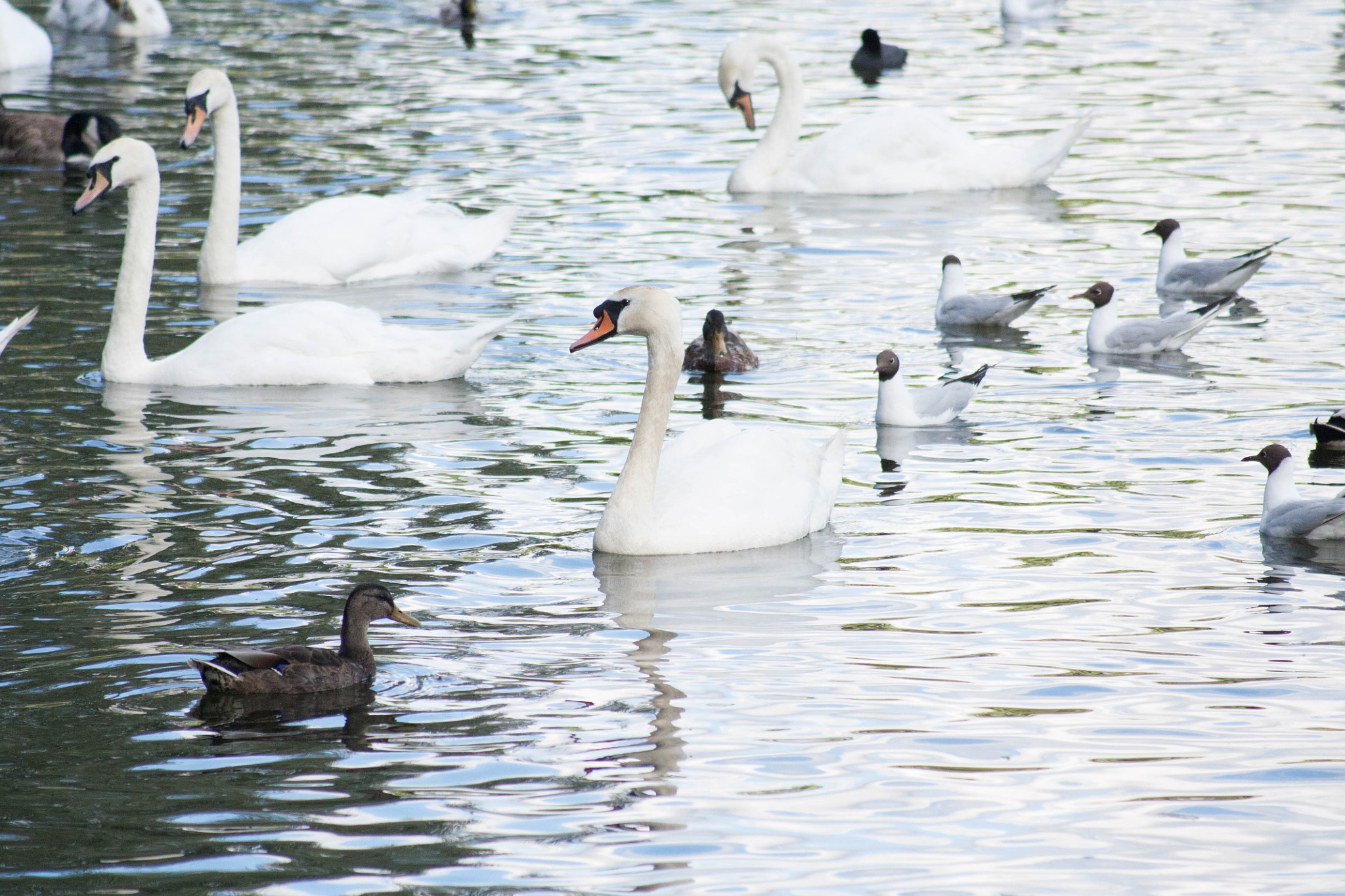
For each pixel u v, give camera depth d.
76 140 31.34
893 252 26.38
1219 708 11.26
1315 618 12.84
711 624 12.80
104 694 11.30
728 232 27.61
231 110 24.22
